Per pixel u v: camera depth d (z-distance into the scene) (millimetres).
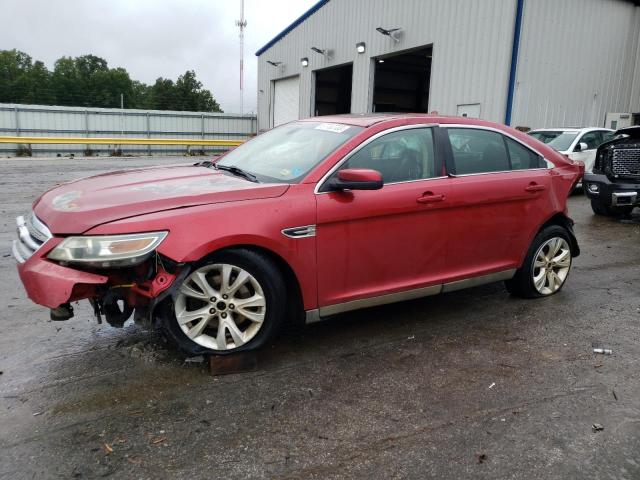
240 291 3285
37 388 3068
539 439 2682
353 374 3328
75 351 3551
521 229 4477
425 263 3955
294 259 3334
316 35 23078
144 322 3168
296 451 2547
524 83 15266
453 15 16141
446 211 3965
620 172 8758
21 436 2613
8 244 6527
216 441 2611
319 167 3520
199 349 3240
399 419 2838
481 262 4301
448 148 4082
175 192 3266
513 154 4504
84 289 2990
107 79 81875
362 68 20375
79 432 2656
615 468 2471
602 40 16953
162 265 3010
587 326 4199
